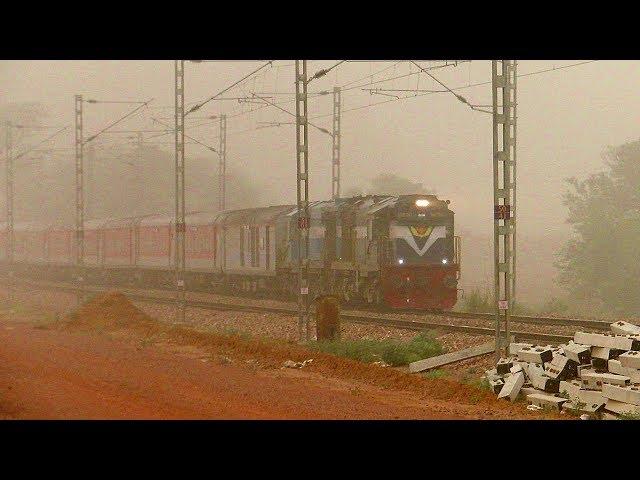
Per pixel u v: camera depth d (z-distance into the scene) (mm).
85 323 93188
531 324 83000
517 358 51562
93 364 57500
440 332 75875
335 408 42406
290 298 125500
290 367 60844
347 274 108500
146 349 69750
